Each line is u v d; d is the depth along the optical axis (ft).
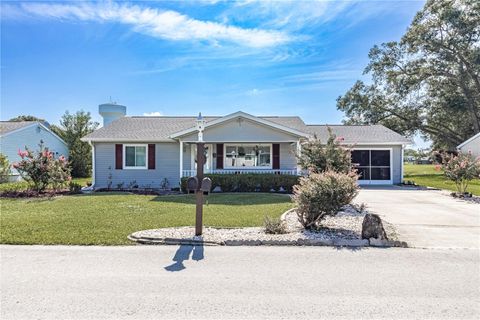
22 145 81.25
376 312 11.04
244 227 23.94
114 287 13.20
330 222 26.14
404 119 104.94
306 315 10.82
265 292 12.72
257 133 53.52
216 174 49.80
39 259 16.85
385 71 108.58
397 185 63.93
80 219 26.48
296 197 23.82
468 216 29.48
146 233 21.44
